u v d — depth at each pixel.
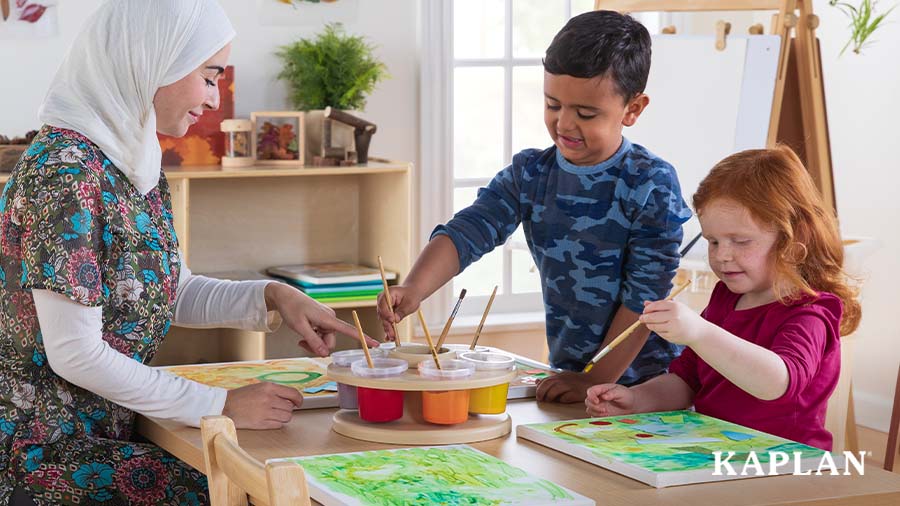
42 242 1.51
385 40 3.66
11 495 1.56
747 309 1.60
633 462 1.25
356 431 1.43
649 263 1.73
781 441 1.36
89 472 1.57
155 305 1.65
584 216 1.78
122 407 1.64
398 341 1.67
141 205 1.67
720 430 1.41
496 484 1.17
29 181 1.54
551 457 1.33
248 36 3.43
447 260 1.86
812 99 3.28
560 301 1.85
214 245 3.42
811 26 3.29
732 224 1.54
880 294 3.82
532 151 1.90
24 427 1.58
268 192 3.46
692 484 1.22
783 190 1.55
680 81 3.50
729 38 3.39
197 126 3.24
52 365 1.53
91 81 1.62
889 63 3.76
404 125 3.73
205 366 1.86
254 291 1.86
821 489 1.21
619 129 1.74
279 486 0.99
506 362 1.51
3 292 1.59
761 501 1.16
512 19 3.97
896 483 1.23
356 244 3.59
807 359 1.46
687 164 3.46
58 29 3.21
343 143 3.32
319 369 1.83
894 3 3.73
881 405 3.82
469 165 3.98
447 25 3.72
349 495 1.12
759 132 3.31
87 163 1.57
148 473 1.59
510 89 3.99
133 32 1.61
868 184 3.87
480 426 1.43
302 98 3.41
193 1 1.66
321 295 3.21
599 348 1.84
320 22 3.53
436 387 1.41
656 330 1.38
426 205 3.79
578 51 1.64
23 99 3.20
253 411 1.49
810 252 1.59
